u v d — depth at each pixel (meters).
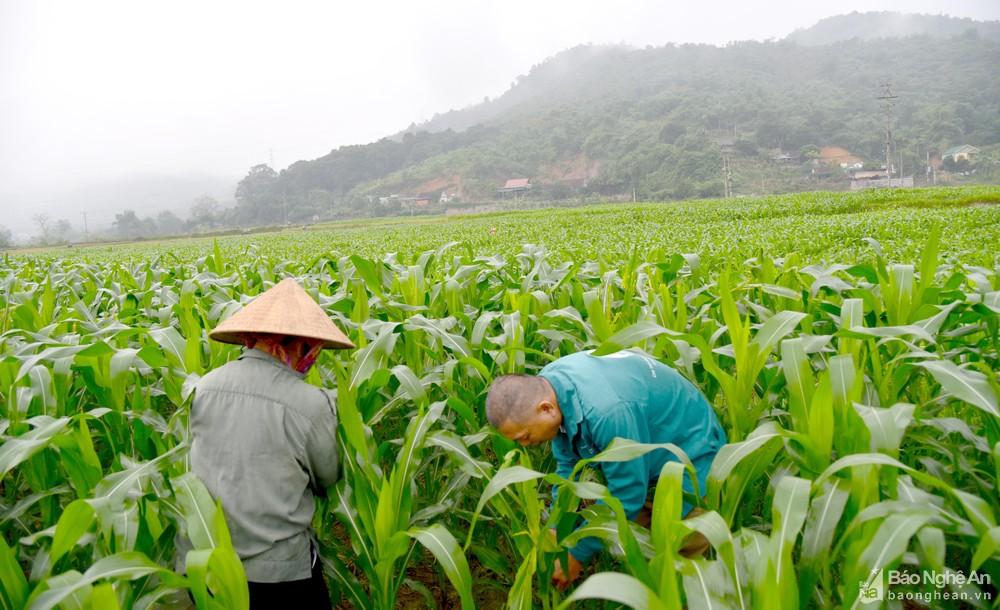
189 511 1.87
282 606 2.24
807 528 1.77
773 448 2.07
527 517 2.21
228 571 1.73
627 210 45.81
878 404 2.57
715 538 1.54
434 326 3.28
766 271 4.69
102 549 2.10
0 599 1.82
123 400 2.98
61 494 2.87
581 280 5.33
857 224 18.89
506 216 60.69
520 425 2.34
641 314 3.88
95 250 46.72
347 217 154.25
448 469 3.13
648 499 2.78
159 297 5.80
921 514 1.52
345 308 4.30
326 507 2.88
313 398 2.31
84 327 4.23
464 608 1.90
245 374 2.32
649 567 1.67
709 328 3.44
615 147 166.75
